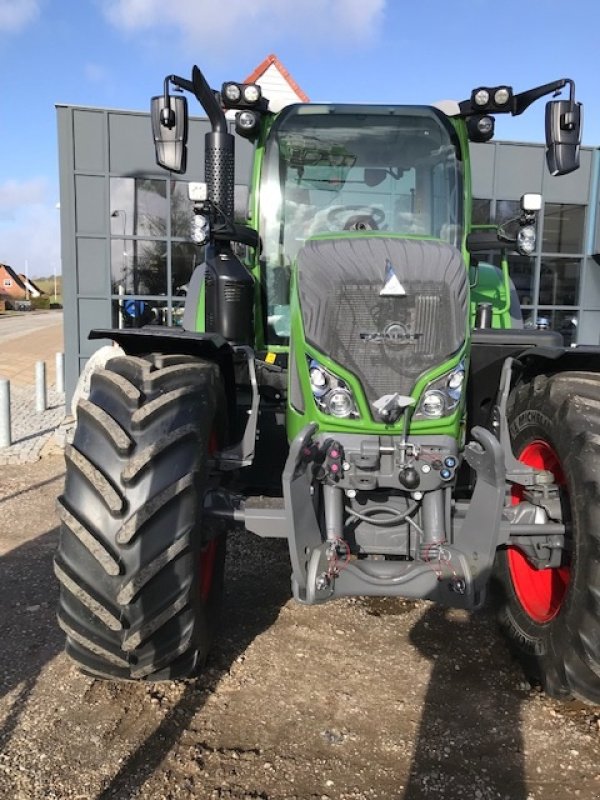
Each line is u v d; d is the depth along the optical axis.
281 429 3.38
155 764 2.45
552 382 3.02
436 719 2.74
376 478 2.69
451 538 2.73
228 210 3.87
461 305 2.79
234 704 2.82
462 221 3.94
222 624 3.49
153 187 10.88
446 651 3.27
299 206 3.91
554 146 3.44
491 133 3.92
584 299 12.66
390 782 2.39
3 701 2.81
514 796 2.33
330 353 2.73
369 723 2.71
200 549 2.64
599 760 2.52
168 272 11.07
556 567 2.88
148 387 2.68
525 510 2.96
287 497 2.53
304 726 2.68
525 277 12.49
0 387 7.82
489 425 3.38
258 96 3.79
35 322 40.09
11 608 3.69
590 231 12.41
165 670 2.70
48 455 7.52
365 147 3.92
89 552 2.50
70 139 10.55
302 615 3.60
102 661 2.62
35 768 2.42
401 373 2.71
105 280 10.92
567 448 2.75
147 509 2.45
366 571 2.61
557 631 2.73
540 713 2.79
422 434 2.73
